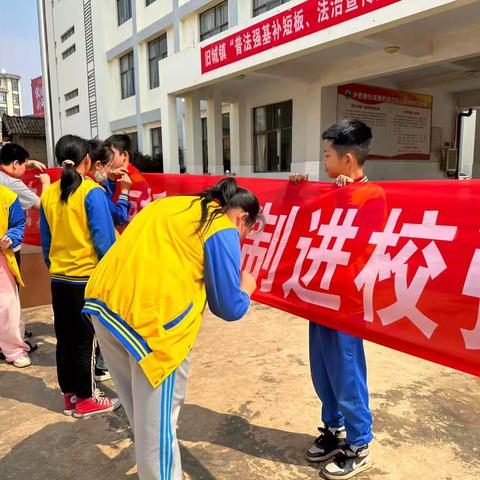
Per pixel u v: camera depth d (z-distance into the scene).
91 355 2.57
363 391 1.99
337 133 2.04
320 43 6.02
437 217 1.77
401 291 1.84
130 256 1.60
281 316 4.12
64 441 2.37
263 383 2.89
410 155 10.03
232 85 10.05
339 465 2.02
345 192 2.08
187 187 3.16
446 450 2.18
